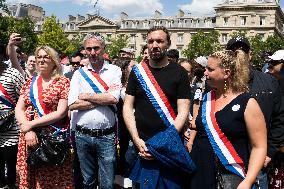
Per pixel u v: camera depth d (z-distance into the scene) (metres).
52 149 4.77
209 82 3.82
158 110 4.56
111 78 5.43
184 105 4.60
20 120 4.95
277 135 4.65
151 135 4.60
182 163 4.18
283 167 4.92
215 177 3.81
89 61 5.44
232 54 3.78
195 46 57.16
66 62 9.66
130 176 4.71
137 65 4.75
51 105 4.96
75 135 5.44
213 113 3.78
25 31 55.72
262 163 3.50
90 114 5.28
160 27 4.61
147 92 4.60
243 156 3.68
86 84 5.36
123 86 6.22
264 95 4.56
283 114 4.66
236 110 3.66
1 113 5.79
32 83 5.06
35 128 4.89
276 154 4.82
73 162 5.73
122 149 6.07
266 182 4.54
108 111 5.36
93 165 5.49
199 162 3.95
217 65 3.72
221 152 3.70
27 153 4.89
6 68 5.88
